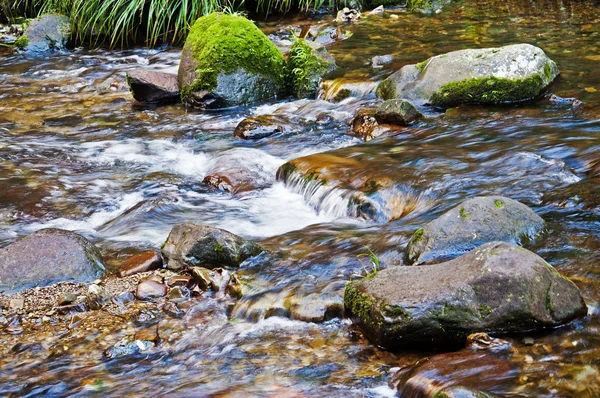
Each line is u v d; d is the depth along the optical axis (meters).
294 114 7.40
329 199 5.18
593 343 3.11
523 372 2.93
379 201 4.96
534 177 4.97
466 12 11.03
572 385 2.82
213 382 3.21
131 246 4.80
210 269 4.29
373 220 4.87
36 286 4.20
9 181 6.02
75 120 7.68
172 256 4.43
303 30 10.66
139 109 8.00
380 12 11.64
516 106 6.77
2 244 4.93
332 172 5.43
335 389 3.08
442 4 11.66
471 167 5.29
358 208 4.96
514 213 4.08
